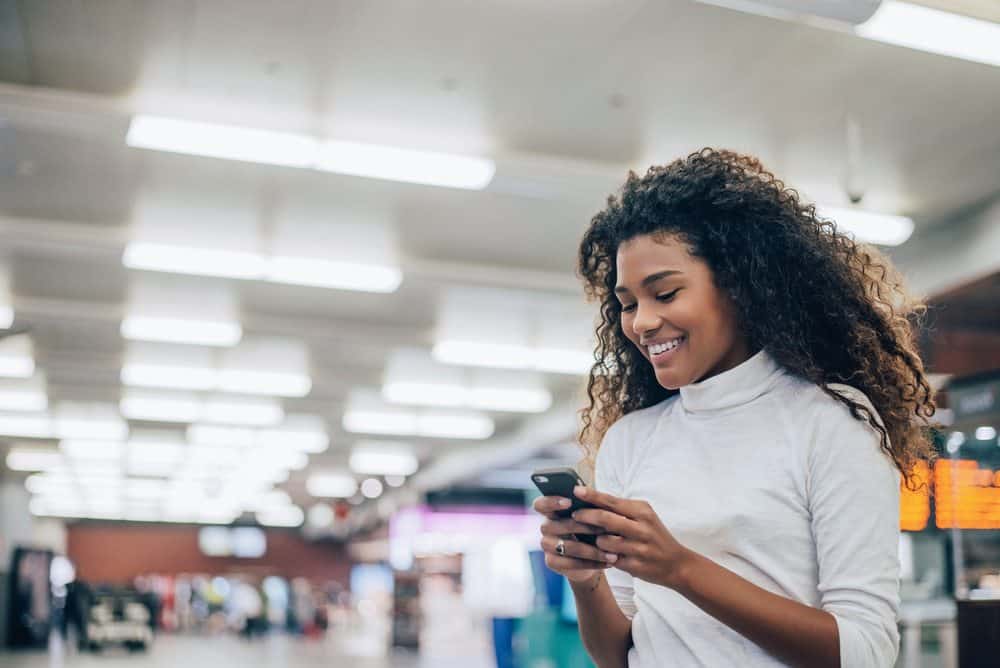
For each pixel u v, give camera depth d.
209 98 6.05
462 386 15.16
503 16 5.29
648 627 1.38
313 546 46.62
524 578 14.54
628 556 1.21
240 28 5.39
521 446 18.45
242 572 45.50
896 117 6.43
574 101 6.19
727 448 1.36
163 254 8.94
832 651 1.18
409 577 23.03
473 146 6.63
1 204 7.94
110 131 6.17
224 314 11.13
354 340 11.97
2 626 22.38
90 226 8.41
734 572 1.29
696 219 1.38
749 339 1.41
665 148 6.82
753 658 1.27
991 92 6.09
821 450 1.29
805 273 1.43
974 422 4.71
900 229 7.87
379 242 8.83
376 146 6.39
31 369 14.20
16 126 6.49
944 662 4.76
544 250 9.05
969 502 4.60
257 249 8.91
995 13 4.50
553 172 6.85
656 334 1.38
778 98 6.17
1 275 9.81
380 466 25.64
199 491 32.47
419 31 5.44
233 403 16.95
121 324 11.45
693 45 5.57
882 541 1.24
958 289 5.88
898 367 1.48
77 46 5.55
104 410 17.77
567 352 12.66
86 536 44.44
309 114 6.25
